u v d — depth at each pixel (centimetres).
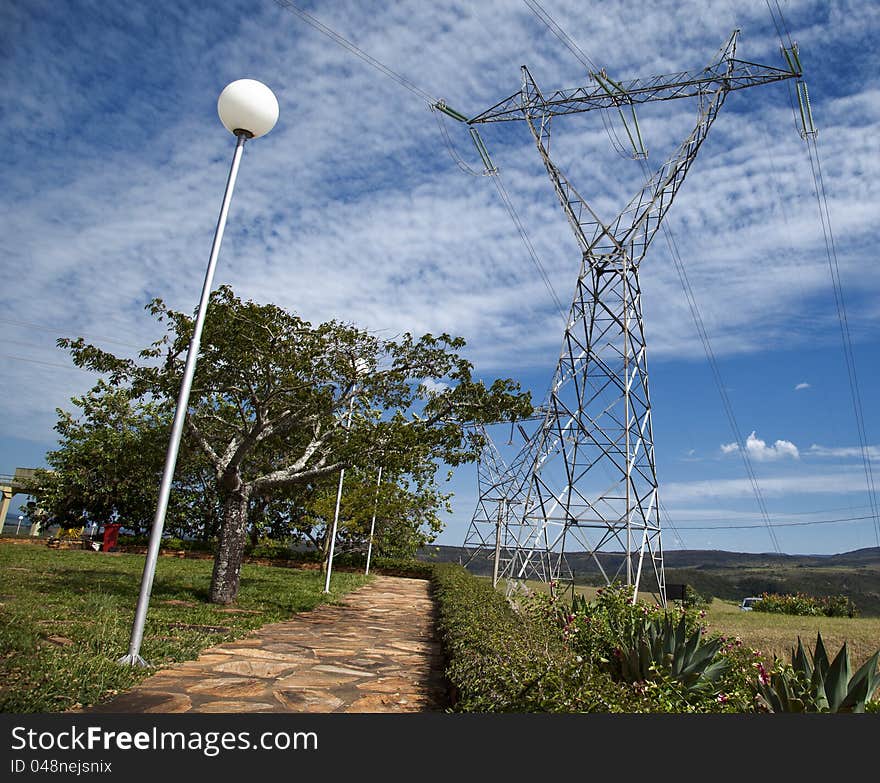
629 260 2144
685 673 729
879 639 1834
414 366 1519
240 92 884
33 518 3375
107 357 1400
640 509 1925
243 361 1409
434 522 3606
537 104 2228
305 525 3641
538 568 2023
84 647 775
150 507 3428
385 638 1188
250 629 1140
